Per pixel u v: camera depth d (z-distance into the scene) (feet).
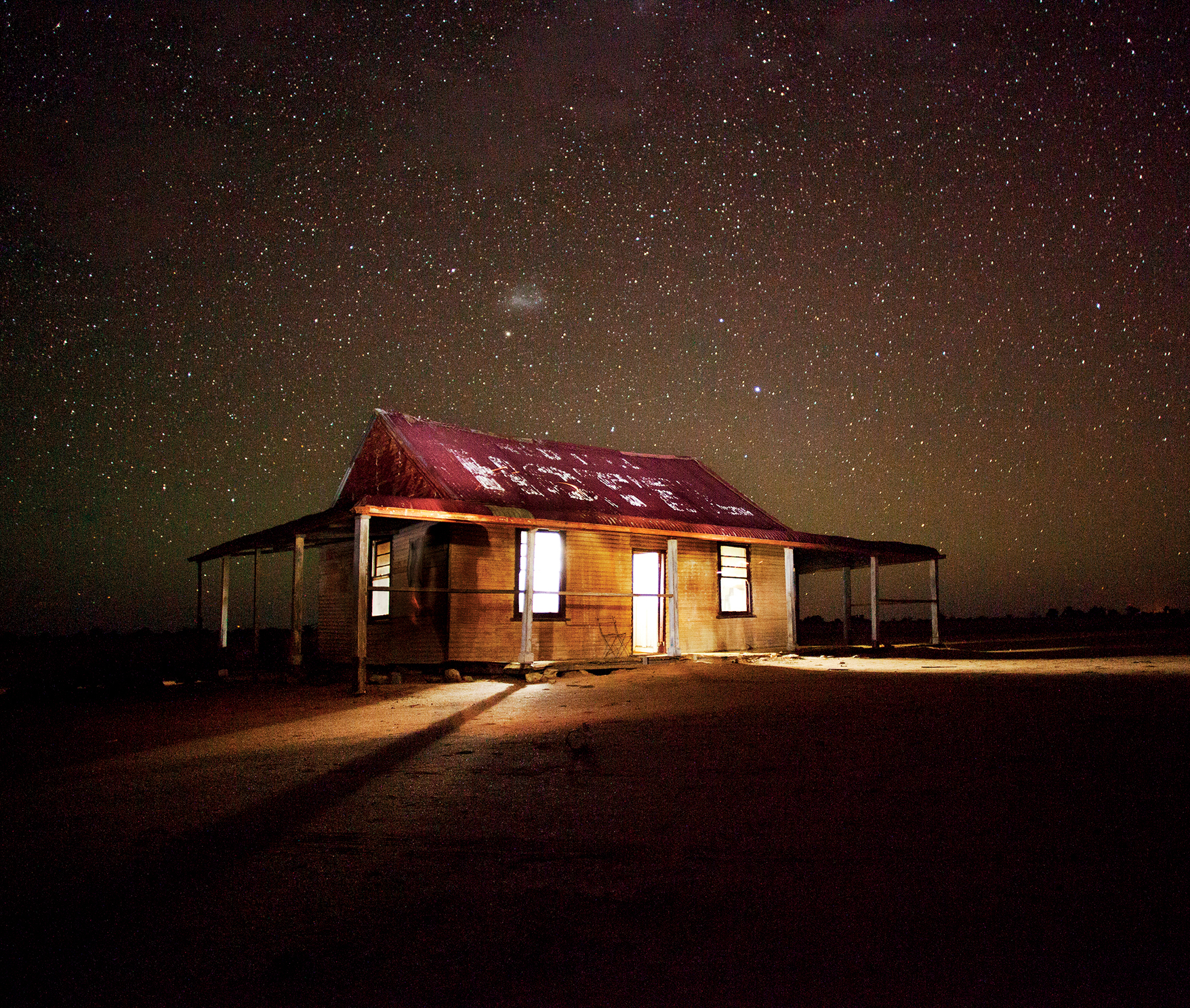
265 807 15.61
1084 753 16.92
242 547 50.72
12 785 19.04
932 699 25.93
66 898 10.98
